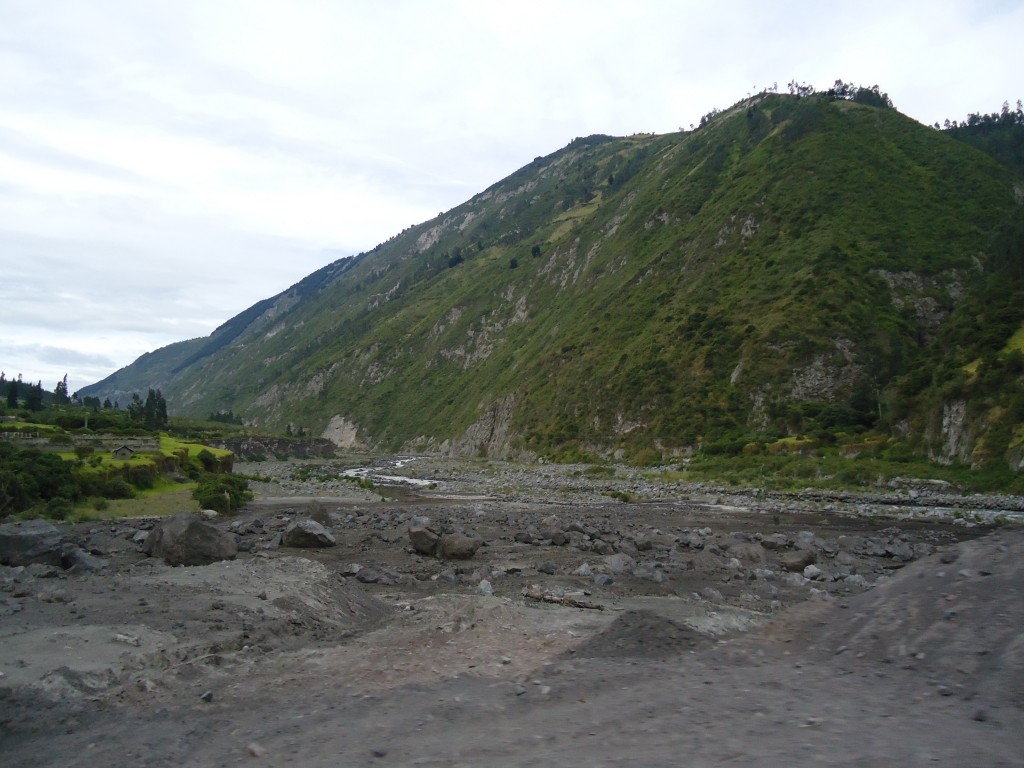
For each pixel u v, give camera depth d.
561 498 52.78
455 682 10.93
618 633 12.90
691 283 99.38
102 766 8.19
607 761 7.37
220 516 37.84
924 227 89.19
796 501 46.72
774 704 8.86
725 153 133.88
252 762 8.07
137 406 121.56
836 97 132.88
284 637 14.01
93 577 19.02
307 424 196.50
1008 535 12.32
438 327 193.12
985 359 56.41
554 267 165.00
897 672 9.70
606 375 93.06
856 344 74.38
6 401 102.62
